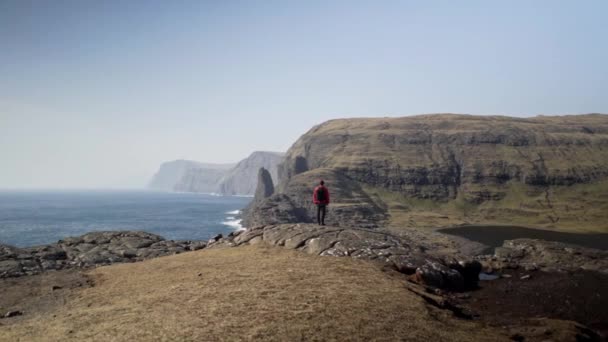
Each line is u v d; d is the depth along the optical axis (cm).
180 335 1500
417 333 1612
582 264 5028
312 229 3544
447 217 19500
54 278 2908
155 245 4288
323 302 1877
